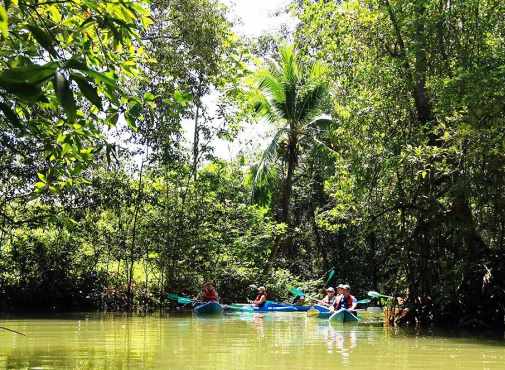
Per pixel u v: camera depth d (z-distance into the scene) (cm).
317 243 3155
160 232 2241
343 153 1772
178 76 1972
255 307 2122
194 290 2298
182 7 1981
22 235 2017
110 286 2239
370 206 1623
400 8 1439
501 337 1258
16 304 2159
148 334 1304
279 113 2552
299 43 1975
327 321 1688
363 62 1556
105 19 378
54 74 253
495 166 1377
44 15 478
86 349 1031
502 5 1383
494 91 1233
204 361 884
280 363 869
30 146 1029
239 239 2397
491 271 1445
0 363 859
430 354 985
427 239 1506
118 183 2075
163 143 2086
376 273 2348
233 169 2780
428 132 1405
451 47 1424
